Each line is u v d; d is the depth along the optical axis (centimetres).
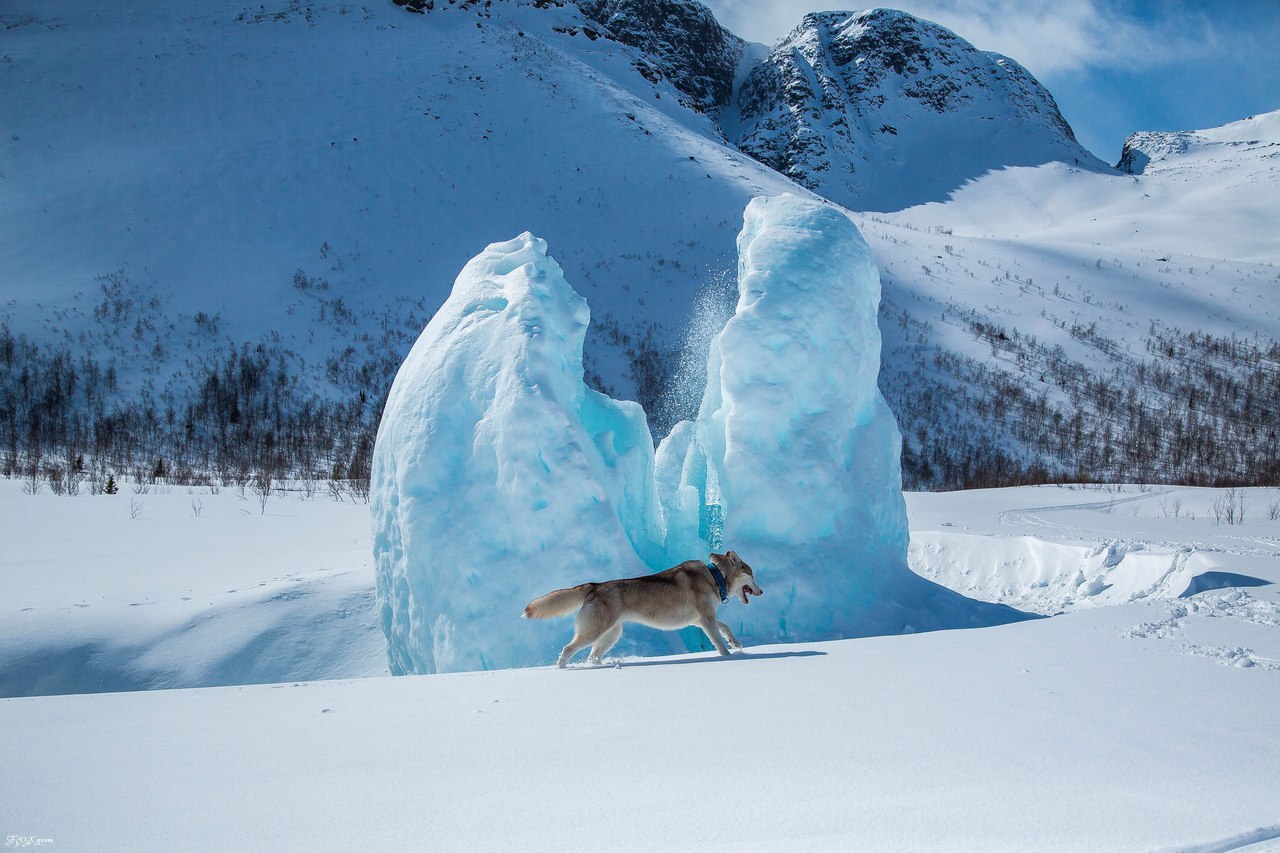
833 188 18962
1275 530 1514
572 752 312
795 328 944
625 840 216
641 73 14262
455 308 979
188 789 279
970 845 207
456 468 847
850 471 978
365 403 5112
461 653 785
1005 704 379
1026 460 5181
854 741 316
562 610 605
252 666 963
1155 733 326
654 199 8138
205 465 3878
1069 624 633
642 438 982
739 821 229
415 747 329
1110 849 203
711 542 996
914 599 953
